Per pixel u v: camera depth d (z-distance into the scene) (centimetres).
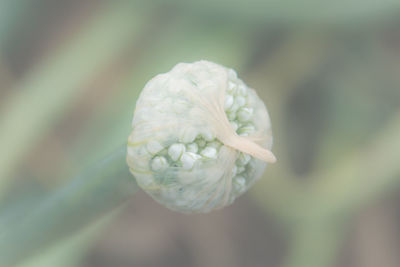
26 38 73
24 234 45
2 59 71
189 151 43
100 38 68
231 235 73
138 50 69
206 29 65
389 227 72
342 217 68
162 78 44
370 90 71
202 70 44
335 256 69
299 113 72
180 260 73
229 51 64
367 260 71
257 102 45
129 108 61
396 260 71
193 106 43
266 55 70
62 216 44
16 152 63
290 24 66
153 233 73
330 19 65
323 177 68
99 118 62
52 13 74
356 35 71
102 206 44
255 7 64
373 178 66
